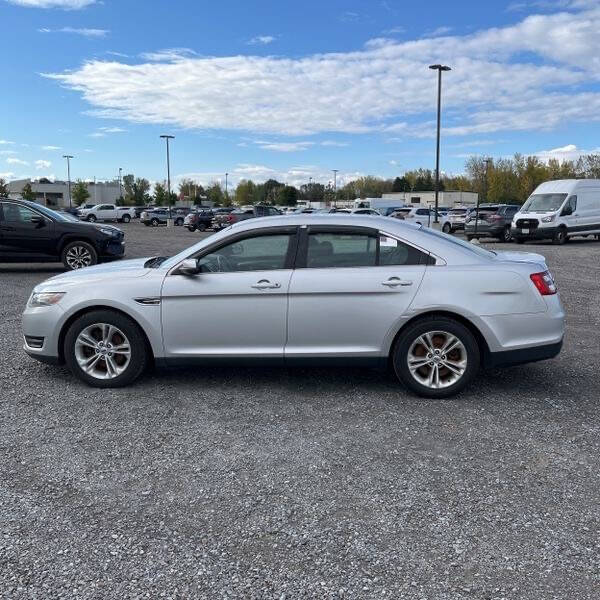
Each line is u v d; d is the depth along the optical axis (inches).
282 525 117.8
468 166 3341.5
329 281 186.1
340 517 120.6
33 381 207.8
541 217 900.0
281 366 192.7
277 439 158.9
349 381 207.6
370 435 161.5
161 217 2117.4
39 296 200.5
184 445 155.1
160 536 114.1
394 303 185.2
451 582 100.5
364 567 104.6
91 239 498.3
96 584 100.1
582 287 443.2
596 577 101.6
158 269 196.5
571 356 243.1
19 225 486.3
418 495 129.3
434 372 189.0
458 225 1370.6
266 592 98.2
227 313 189.5
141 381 207.3
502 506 124.7
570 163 3031.5
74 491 131.2
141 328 195.3
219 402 186.9
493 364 187.3
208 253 193.9
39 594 97.5
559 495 129.3
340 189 4404.5
